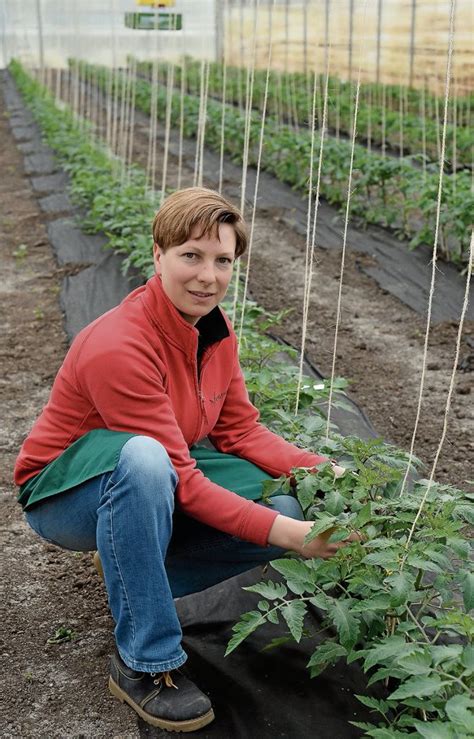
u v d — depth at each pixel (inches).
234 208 99.0
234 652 112.0
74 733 102.0
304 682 106.3
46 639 119.2
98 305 265.4
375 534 98.9
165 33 892.6
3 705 106.8
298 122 577.6
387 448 120.9
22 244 347.9
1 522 150.3
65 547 110.3
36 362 227.8
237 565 110.3
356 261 306.2
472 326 242.1
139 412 98.0
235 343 111.4
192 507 99.4
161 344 101.0
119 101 780.0
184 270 97.3
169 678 100.7
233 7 983.0
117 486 94.1
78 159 433.7
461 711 75.2
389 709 100.7
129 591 96.6
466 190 285.7
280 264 308.7
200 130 227.8
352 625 94.0
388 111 538.6
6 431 187.5
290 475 111.5
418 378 211.5
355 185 338.3
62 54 1053.2
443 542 105.3
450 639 109.5
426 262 294.0
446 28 604.1
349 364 221.3
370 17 713.6
